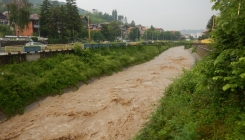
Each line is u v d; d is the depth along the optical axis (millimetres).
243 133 4262
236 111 5125
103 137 10695
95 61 26344
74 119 12859
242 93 5250
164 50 64688
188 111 7191
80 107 14672
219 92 5953
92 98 16609
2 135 11047
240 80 4152
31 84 15758
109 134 10969
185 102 8852
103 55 31844
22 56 19062
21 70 17219
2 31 50688
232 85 4199
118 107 14531
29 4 45781
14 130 11578
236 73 4055
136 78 23594
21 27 44844
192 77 10734
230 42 5777
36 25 59469
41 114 13602
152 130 7625
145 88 19172
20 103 13938
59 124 12258
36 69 18656
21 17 43406
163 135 6391
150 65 34250
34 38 44500
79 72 21672
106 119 12734
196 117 6422
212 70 5277
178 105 8773
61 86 17906
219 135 4809
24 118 13039
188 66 31750
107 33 77000
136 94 17312
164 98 11531
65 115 13391
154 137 6754
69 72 20234
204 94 7535
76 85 19359
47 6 50625
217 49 6383
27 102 14508
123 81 22344
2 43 32312
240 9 3900
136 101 15578
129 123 12008
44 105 15203
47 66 20188
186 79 11219
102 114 13469
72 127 11891
